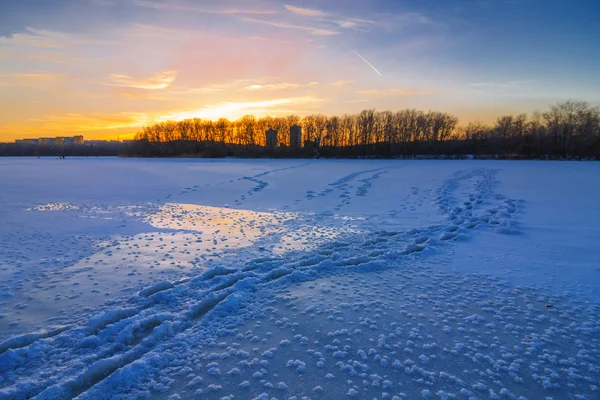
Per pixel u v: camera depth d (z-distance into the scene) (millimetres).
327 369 3137
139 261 6348
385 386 2904
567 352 3359
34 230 9047
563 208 10781
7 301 4574
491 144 50688
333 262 5938
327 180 20594
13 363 3223
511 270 5648
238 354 3352
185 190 18281
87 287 5070
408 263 6086
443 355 3326
